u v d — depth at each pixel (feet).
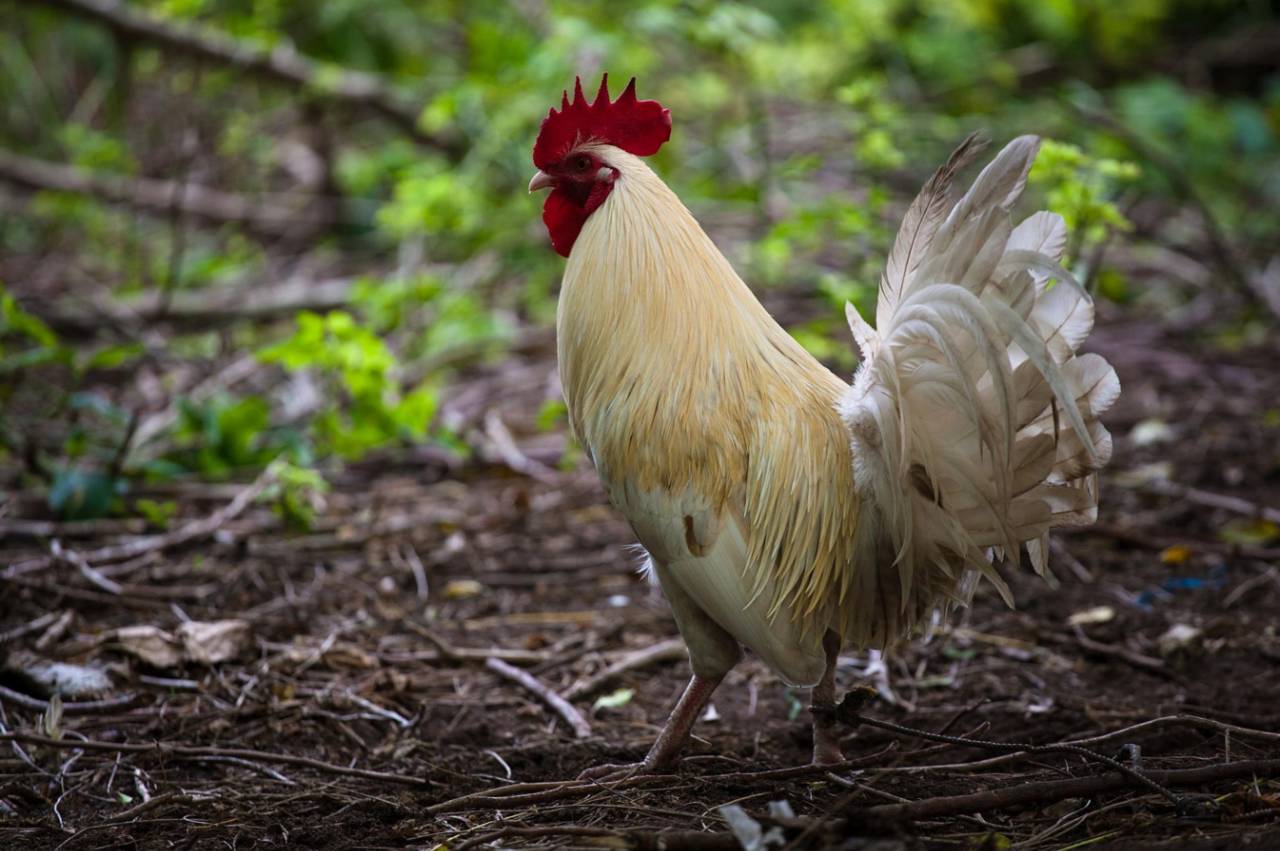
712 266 13.43
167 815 13.14
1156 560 20.04
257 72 37.65
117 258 38.06
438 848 11.85
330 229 39.96
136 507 22.52
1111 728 14.98
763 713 16.15
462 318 31.04
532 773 14.49
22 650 16.67
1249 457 23.56
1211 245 34.12
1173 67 46.42
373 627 18.40
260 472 24.18
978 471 12.12
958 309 11.46
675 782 13.47
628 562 20.89
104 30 36.65
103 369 29.63
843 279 27.53
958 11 43.91
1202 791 12.53
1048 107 40.04
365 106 40.83
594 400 13.33
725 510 12.80
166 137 44.11
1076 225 21.90
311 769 14.43
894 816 11.43
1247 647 16.97
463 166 36.86
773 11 44.83
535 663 17.52
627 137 13.94
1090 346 29.96
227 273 36.45
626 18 35.58
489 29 33.94
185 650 16.88
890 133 33.27
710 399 12.96
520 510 22.61
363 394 23.67
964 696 16.25
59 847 12.35
